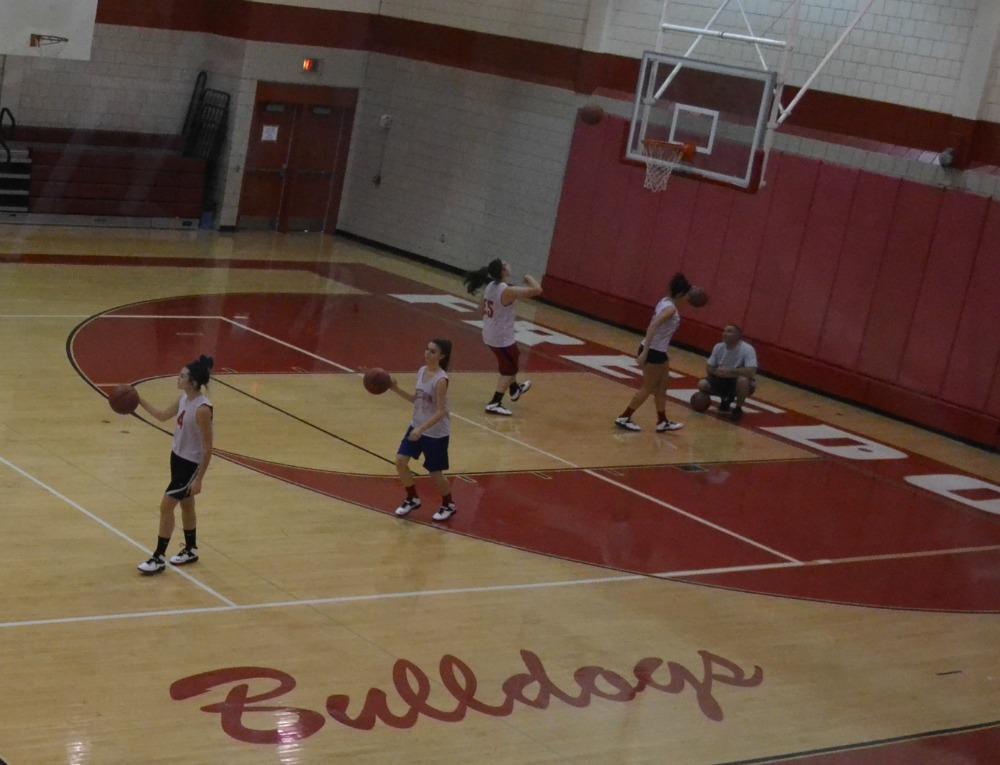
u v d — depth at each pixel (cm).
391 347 1945
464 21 2597
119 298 1967
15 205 2372
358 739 837
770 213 2156
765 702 989
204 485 1266
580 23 2405
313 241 2742
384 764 811
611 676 992
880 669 1088
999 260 1912
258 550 1128
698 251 2248
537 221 2486
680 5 2264
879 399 2050
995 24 1925
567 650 1027
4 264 2056
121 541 1100
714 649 1074
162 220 2580
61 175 2414
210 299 2062
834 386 2100
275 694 878
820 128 2120
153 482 1248
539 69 2472
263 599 1029
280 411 1551
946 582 1330
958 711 1027
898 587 1294
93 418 1406
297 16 2623
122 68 2523
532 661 996
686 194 2256
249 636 960
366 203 2803
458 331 2119
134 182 2516
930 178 1992
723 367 1847
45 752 760
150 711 830
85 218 2470
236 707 852
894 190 2019
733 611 1164
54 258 2159
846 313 2081
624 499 1434
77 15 2289
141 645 919
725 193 2208
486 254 2581
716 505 1466
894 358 2033
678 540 1330
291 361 1783
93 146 2511
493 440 1575
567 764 847
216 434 1427
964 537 1494
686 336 2269
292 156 2738
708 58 2236
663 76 1942
